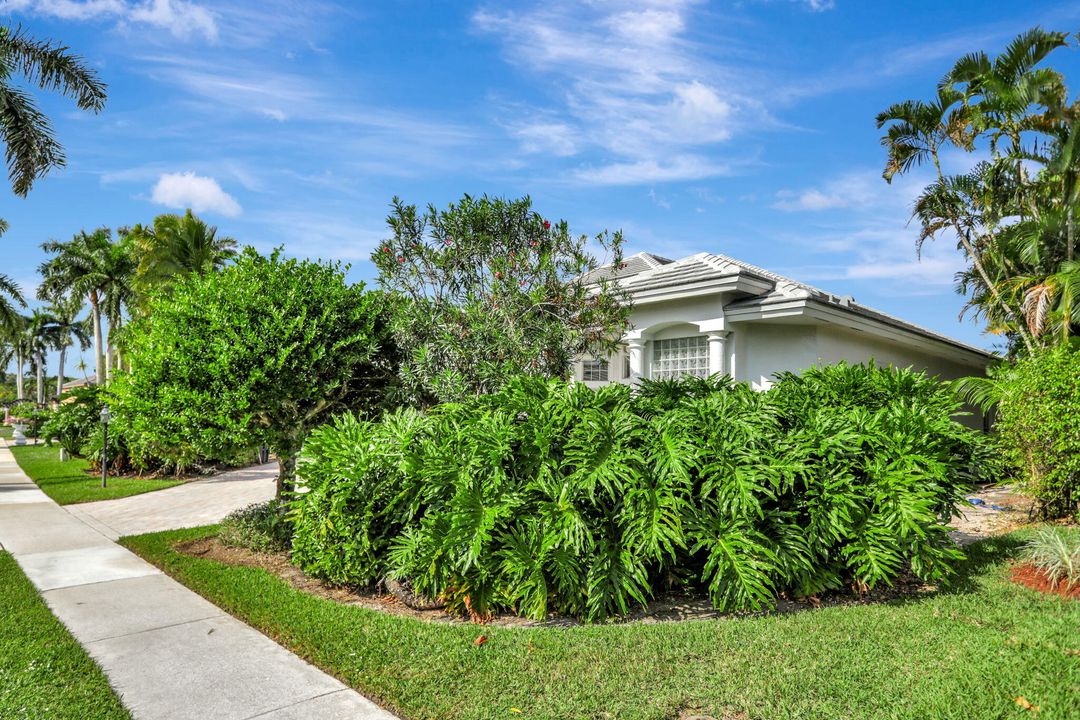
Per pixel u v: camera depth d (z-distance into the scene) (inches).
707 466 225.9
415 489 243.8
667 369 560.7
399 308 378.6
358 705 160.7
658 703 151.6
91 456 813.2
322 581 277.0
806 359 509.7
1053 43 666.2
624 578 216.5
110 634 214.4
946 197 743.7
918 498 229.5
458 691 161.8
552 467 230.4
